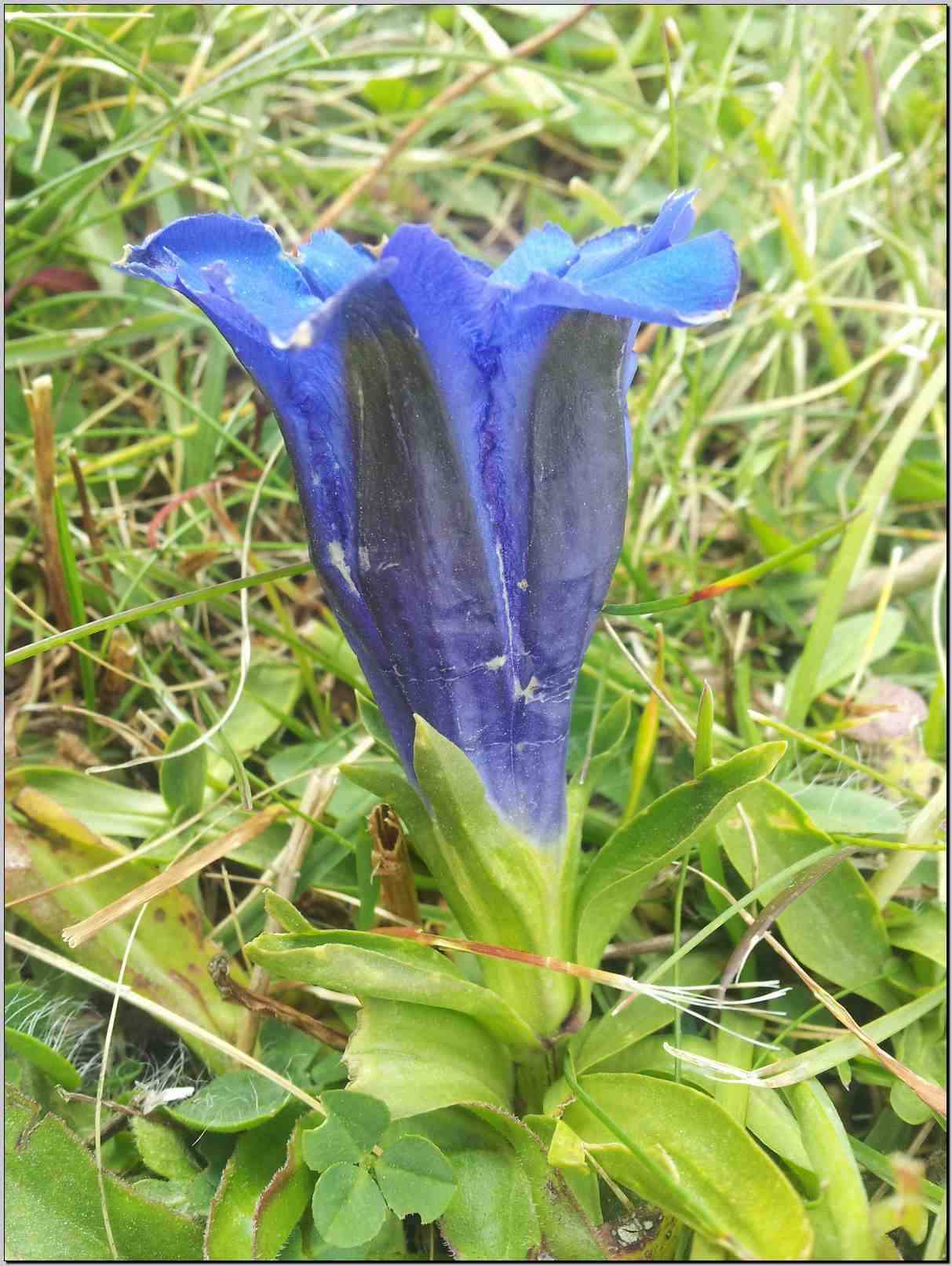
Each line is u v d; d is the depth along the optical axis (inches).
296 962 3.7
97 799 5.3
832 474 7.6
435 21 9.4
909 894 5.1
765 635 6.8
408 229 2.8
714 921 4.3
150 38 8.1
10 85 7.8
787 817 4.8
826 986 4.9
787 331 7.9
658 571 7.1
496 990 4.0
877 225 8.4
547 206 8.8
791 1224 3.6
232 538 6.5
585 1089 4.0
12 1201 3.9
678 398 7.9
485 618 3.5
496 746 3.7
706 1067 4.3
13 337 7.4
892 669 6.6
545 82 8.7
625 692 5.3
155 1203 4.0
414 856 5.3
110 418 7.5
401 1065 3.8
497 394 3.3
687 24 9.7
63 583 6.0
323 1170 3.7
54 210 7.5
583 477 3.5
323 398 3.3
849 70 9.4
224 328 3.3
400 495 3.3
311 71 8.8
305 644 6.1
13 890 4.7
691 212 3.4
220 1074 4.6
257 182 8.4
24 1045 4.3
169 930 4.8
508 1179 3.9
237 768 5.2
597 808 5.7
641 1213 4.0
